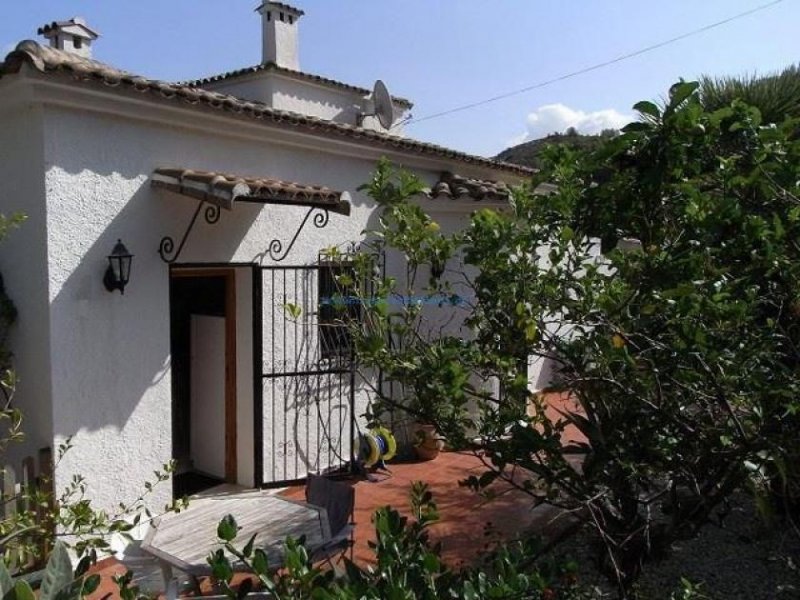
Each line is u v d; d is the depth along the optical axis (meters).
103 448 5.92
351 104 13.52
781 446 2.96
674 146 2.97
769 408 2.99
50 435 5.59
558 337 3.77
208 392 7.84
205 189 5.90
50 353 5.55
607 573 4.59
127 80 5.61
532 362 4.36
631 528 4.40
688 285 2.84
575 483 3.60
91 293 5.80
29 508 5.19
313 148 7.70
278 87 12.12
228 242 6.95
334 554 4.69
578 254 4.02
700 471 3.57
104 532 5.07
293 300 7.61
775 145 3.04
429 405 3.53
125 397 6.08
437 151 9.03
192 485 7.57
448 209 9.30
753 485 3.43
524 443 3.29
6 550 4.20
